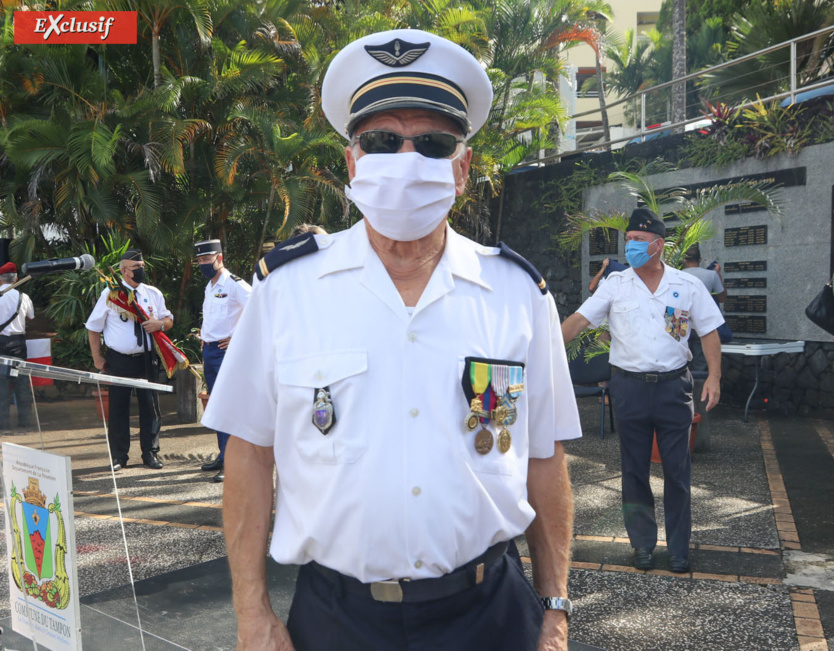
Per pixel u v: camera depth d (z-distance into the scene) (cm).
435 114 133
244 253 1180
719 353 383
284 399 130
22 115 998
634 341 372
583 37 1356
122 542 204
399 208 127
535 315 145
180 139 980
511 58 1295
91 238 1074
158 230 1003
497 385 132
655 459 610
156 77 1027
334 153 1073
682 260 708
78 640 198
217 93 1034
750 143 830
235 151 993
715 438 701
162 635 296
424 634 129
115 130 923
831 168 758
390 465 125
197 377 807
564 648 141
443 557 127
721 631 305
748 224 845
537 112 1216
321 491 128
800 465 591
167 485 559
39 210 978
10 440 214
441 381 129
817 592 344
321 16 1206
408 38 133
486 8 1271
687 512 375
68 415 201
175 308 1101
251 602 132
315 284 134
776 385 830
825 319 520
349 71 137
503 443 133
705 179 898
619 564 384
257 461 139
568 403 152
